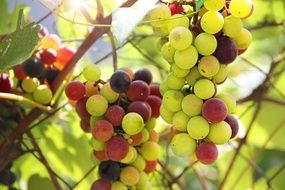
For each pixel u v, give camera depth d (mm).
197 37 523
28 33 580
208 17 520
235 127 553
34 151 725
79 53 672
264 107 902
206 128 529
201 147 534
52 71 692
